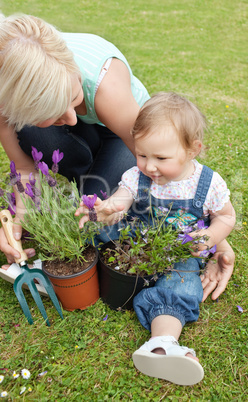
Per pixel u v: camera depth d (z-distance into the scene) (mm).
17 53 1311
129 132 1906
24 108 1388
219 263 2008
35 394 1536
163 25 7852
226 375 1602
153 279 1751
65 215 1691
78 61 1762
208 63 5590
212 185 1834
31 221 1684
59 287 1749
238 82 4832
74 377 1597
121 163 2289
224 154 3098
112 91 1791
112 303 1867
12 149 2080
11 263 2018
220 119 3750
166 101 1709
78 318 1850
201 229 1813
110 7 9148
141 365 1560
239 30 7605
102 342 1745
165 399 1517
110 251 1853
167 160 1688
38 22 1458
